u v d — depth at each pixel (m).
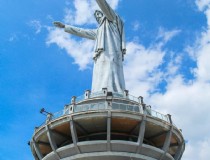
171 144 37.47
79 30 45.84
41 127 35.25
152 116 33.72
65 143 36.59
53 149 34.03
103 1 42.06
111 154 32.09
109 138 32.25
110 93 35.84
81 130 34.81
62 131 35.25
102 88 38.12
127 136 35.31
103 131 35.16
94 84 40.62
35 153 38.38
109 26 44.88
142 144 32.66
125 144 32.34
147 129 34.91
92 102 35.47
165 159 34.75
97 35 44.78
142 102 35.84
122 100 35.53
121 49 44.41
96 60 42.75
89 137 35.19
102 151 32.38
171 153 39.53
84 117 32.97
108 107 33.50
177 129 35.53
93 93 37.53
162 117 35.44
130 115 32.94
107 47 42.94
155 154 33.69
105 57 41.97
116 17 46.12
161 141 37.03
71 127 33.03
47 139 36.62
